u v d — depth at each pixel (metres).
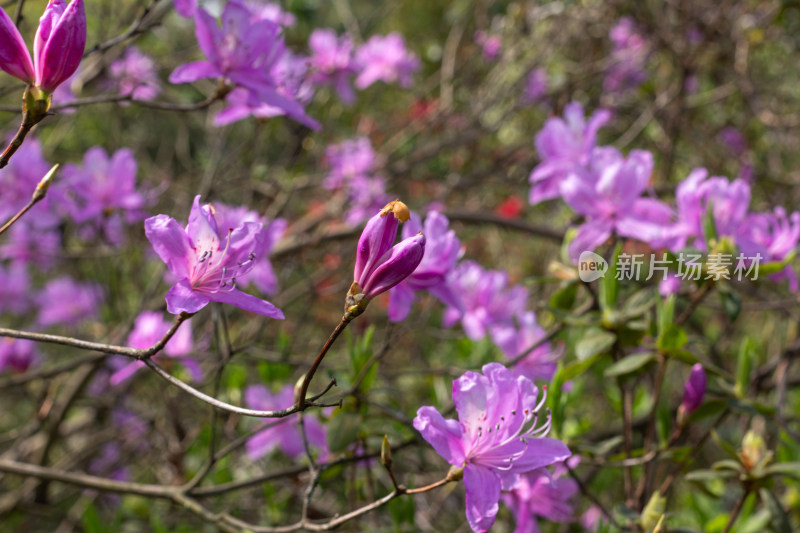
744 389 2.40
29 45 4.11
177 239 1.54
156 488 2.63
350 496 2.52
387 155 5.23
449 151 5.70
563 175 2.73
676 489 4.09
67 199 3.00
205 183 4.26
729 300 2.24
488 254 6.12
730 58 5.04
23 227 4.18
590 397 4.68
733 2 4.82
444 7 8.72
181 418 3.86
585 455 2.49
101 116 5.55
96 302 4.50
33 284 5.46
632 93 5.61
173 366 3.08
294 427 2.92
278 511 3.26
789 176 5.14
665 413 2.35
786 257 2.30
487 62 5.99
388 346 2.42
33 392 4.82
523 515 2.22
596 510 3.51
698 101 5.30
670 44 4.87
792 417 3.18
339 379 2.33
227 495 3.67
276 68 2.59
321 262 5.51
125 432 4.32
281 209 4.40
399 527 2.42
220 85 2.19
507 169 5.79
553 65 5.73
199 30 2.14
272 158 5.84
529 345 2.77
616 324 2.26
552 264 2.56
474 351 3.32
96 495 4.19
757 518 2.58
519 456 1.65
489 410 1.64
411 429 2.40
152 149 6.95
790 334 4.27
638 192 2.39
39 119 1.41
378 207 4.52
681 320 2.36
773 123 4.68
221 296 1.52
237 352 2.36
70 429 5.05
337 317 5.14
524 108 5.69
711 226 2.22
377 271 1.36
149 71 4.20
